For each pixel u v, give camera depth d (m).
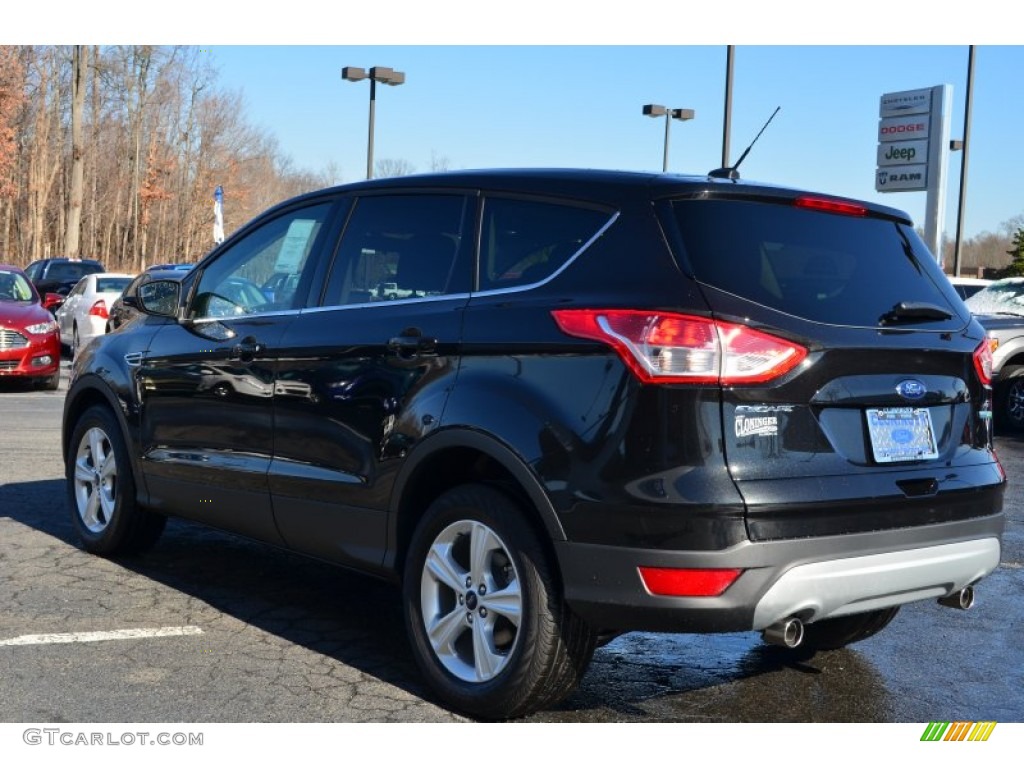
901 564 3.64
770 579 3.36
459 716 3.92
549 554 3.64
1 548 6.11
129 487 5.76
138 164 63.06
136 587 5.47
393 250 4.46
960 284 16.84
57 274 26.52
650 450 3.38
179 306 5.53
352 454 4.34
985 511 3.96
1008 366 13.02
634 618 3.42
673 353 3.38
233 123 72.94
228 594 5.41
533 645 3.65
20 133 58.00
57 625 4.82
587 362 3.54
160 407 5.47
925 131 20.17
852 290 3.78
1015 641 5.05
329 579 5.77
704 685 4.37
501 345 3.80
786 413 3.46
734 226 3.68
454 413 3.88
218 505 5.11
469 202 4.25
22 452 9.20
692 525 3.32
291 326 4.76
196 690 4.12
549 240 3.89
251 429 4.89
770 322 3.47
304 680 4.25
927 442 3.84
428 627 4.01
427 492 4.23
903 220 4.20
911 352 3.79
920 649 4.91
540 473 3.58
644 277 3.54
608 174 3.90
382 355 4.25
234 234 5.42
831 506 3.46
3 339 13.98
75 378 6.16
